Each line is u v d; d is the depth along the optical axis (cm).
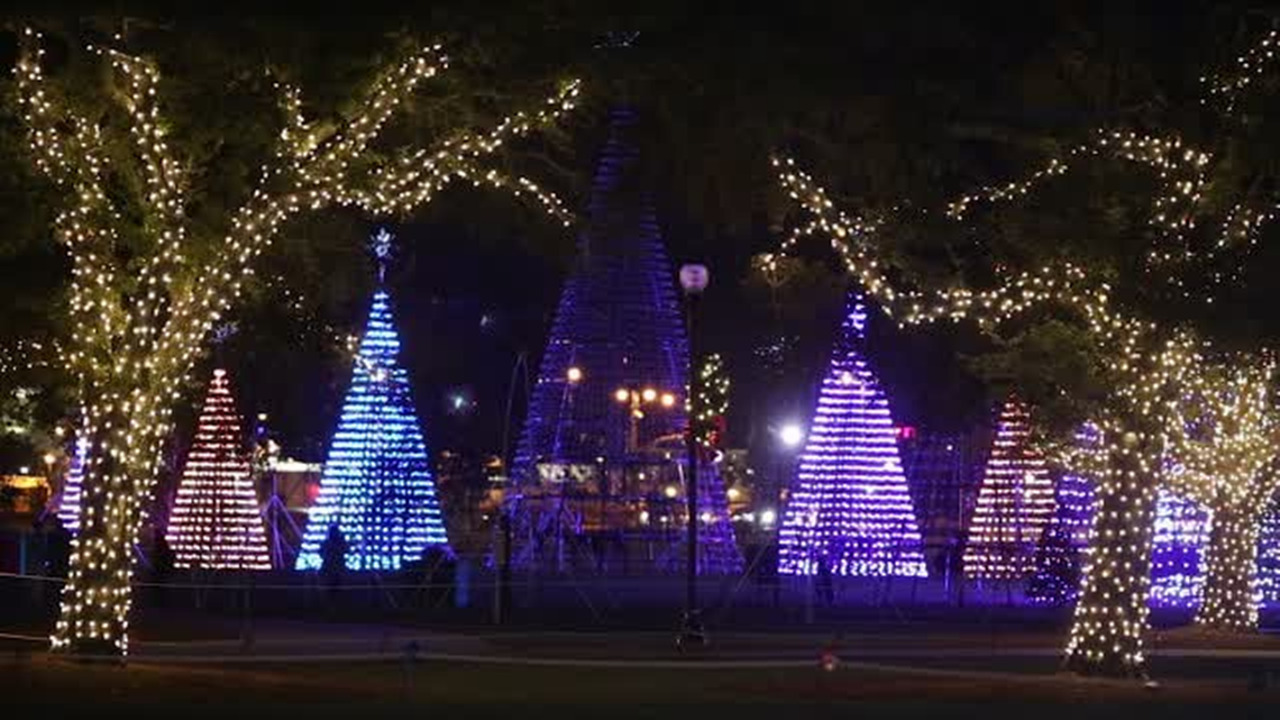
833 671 2742
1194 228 2662
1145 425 2720
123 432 2595
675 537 5238
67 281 2603
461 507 6875
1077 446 3275
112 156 2511
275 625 3688
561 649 3206
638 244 5116
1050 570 4450
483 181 2723
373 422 5044
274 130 2472
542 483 5234
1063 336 2725
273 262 2877
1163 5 2625
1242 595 3734
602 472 5191
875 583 4925
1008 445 4928
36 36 2422
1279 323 2606
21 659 2584
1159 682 2731
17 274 2555
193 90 2444
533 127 2592
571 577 5116
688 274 3297
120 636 2627
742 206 2667
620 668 2845
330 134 2578
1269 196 2638
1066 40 2609
